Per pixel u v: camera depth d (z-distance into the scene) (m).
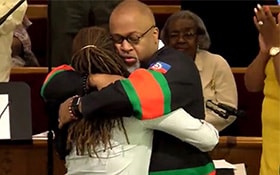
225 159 7.53
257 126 9.59
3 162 7.52
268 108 6.28
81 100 5.18
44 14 11.65
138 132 5.24
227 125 8.23
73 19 10.51
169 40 8.80
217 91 8.77
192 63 5.39
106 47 5.39
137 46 5.33
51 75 5.52
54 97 5.44
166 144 5.33
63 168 7.44
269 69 6.29
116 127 5.23
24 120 6.00
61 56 10.48
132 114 5.12
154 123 5.18
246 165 7.52
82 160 5.31
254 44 10.92
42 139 7.50
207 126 5.35
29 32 11.66
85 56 5.36
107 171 5.23
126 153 5.23
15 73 9.26
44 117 9.28
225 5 10.77
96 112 5.13
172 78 5.17
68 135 5.31
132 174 5.23
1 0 7.06
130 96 5.05
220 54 11.02
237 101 9.24
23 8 7.20
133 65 5.39
